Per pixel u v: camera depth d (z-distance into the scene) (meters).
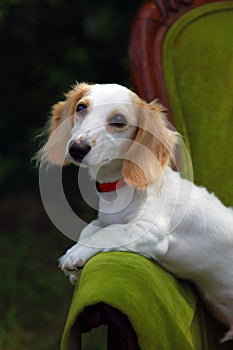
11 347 7.48
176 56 5.38
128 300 3.78
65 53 10.71
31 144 10.66
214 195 4.90
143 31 5.43
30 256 9.44
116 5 10.43
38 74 10.92
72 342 3.75
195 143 5.21
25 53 10.91
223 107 5.27
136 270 4.02
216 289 4.72
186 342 3.98
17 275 8.96
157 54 5.38
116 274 3.94
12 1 10.30
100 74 10.55
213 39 5.39
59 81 10.27
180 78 5.34
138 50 5.39
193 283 4.78
